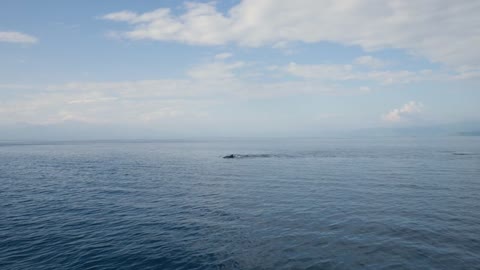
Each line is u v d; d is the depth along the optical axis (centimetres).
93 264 1628
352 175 4638
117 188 3866
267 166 6225
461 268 1480
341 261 1573
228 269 1530
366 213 2438
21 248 1855
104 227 2250
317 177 4512
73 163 7206
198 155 9912
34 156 9538
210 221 2345
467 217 2292
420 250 1692
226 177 4756
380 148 11819
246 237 1966
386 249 1712
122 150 13225
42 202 3091
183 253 1741
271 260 1611
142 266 1595
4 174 5266
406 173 4756
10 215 2602
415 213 2414
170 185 4062
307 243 1828
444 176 4388
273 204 2838
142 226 2256
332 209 2588
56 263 1645
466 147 11506
